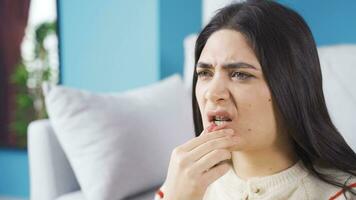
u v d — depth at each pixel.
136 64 1.96
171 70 1.99
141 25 1.93
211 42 0.66
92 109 1.28
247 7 0.66
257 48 0.62
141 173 1.29
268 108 0.64
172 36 1.98
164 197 0.65
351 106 1.30
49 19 2.35
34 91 2.45
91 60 2.08
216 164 0.64
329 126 0.69
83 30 2.08
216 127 0.65
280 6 0.67
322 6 1.79
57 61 2.31
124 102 1.37
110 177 1.23
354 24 1.74
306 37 0.66
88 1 2.05
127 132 1.29
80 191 1.34
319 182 0.68
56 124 1.29
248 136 0.64
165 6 1.92
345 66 1.38
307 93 0.65
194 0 2.12
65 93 1.28
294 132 0.65
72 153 1.28
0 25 2.47
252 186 0.69
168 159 1.37
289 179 0.68
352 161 0.68
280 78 0.62
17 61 2.46
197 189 0.62
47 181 1.31
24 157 2.51
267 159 0.69
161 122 1.40
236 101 0.63
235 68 0.63
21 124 2.51
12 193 2.58
